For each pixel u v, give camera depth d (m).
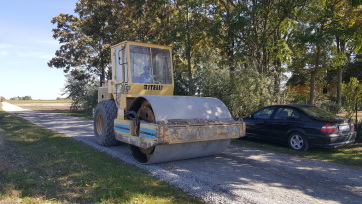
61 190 4.96
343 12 11.53
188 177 5.81
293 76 23.45
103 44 23.14
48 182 5.36
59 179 5.57
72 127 14.47
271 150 8.74
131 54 8.29
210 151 7.56
